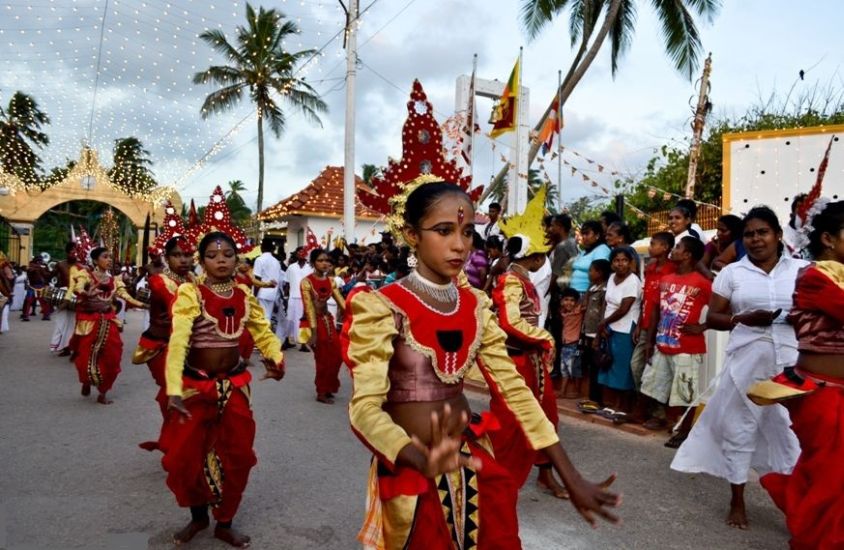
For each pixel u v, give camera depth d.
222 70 26.39
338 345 8.02
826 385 3.19
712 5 17.98
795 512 3.18
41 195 31.33
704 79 12.23
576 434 6.47
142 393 8.27
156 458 5.52
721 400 4.36
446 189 2.20
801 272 3.35
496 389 2.32
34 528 4.04
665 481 5.04
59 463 5.35
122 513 4.32
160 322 5.12
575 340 7.69
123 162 31.33
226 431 3.83
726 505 4.55
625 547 3.86
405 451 1.88
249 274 10.96
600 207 22.47
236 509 3.91
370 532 2.23
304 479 5.05
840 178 7.68
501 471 2.26
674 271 6.21
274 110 28.33
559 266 8.06
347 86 14.53
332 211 24.20
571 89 17.66
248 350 10.09
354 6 14.36
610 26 17.47
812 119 16.67
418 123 2.96
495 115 17.59
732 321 4.21
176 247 5.24
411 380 2.17
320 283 7.96
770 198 8.02
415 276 2.27
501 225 5.02
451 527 2.10
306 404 7.86
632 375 6.70
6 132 25.78
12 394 8.07
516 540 2.21
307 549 3.83
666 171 18.09
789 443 4.17
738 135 8.20
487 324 2.34
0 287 11.40
